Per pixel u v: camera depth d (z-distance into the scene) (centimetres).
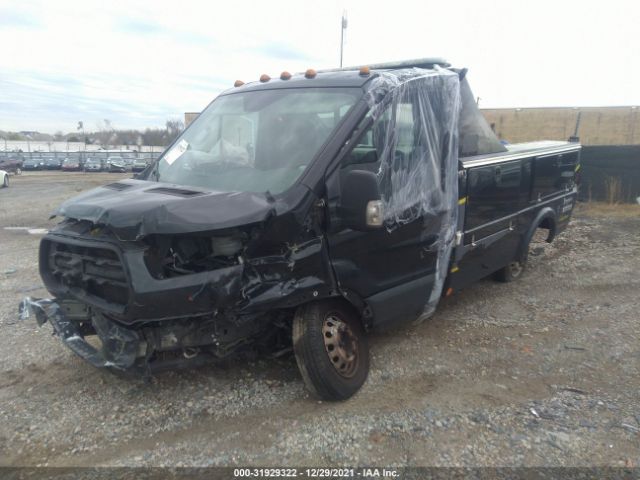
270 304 344
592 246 872
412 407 382
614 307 582
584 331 517
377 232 401
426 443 339
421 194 439
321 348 372
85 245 346
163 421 369
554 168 672
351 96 409
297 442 342
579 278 693
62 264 385
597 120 2712
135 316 322
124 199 349
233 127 451
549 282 680
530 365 449
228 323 352
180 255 332
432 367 446
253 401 392
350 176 348
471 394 401
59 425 366
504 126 2888
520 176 589
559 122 2783
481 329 528
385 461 322
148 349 346
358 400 392
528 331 521
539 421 362
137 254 321
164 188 384
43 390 415
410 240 433
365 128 392
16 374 442
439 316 565
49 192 2234
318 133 395
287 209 348
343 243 379
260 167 401
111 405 391
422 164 444
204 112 511
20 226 1247
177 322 343
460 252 498
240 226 338
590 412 373
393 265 422
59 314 398
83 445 343
